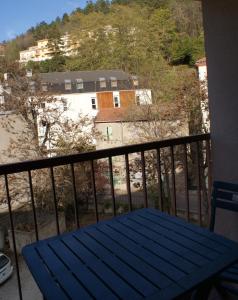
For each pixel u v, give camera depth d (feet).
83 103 90.48
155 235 5.09
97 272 4.17
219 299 6.28
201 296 5.28
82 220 31.17
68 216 32.68
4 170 5.65
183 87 38.68
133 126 42.75
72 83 89.56
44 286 3.99
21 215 31.55
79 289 3.86
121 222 5.68
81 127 40.78
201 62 39.32
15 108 39.06
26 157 39.04
